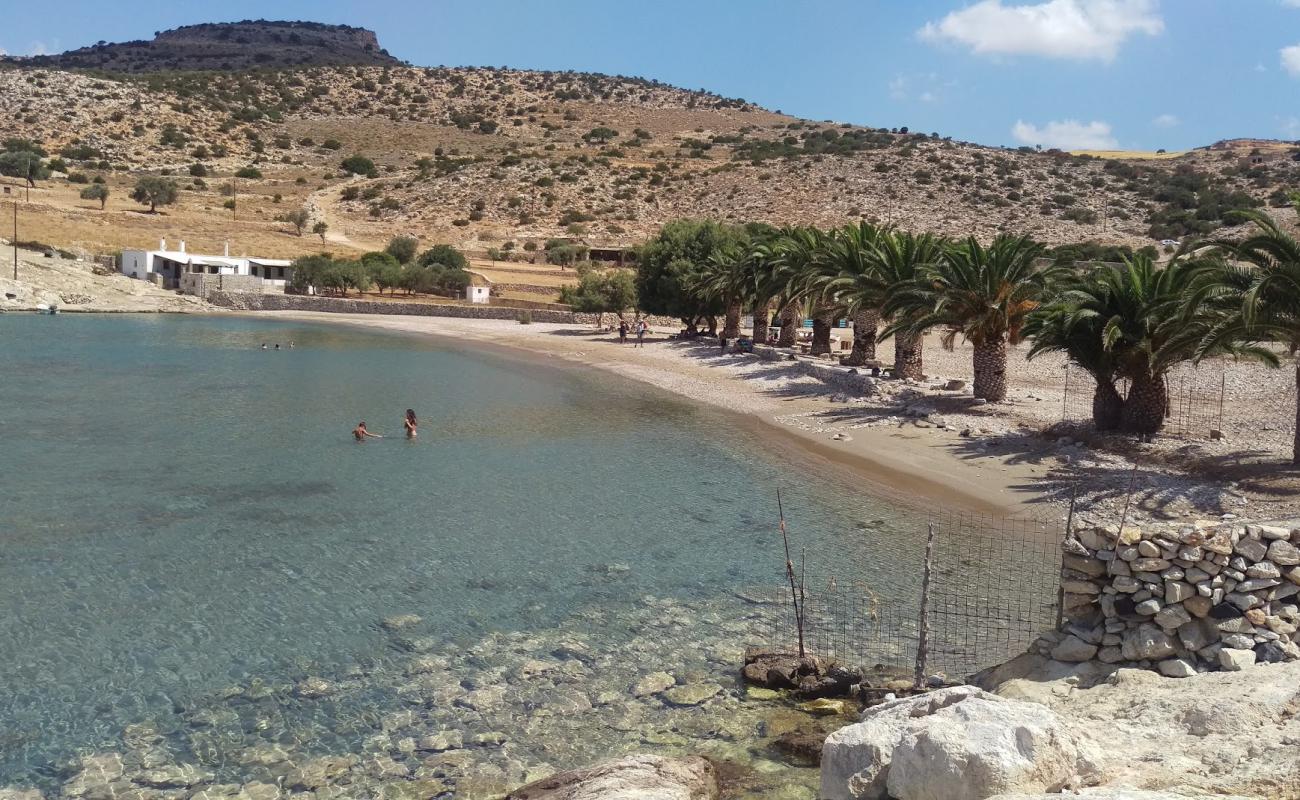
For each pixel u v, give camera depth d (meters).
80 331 74.88
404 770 11.94
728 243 69.25
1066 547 12.18
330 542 21.72
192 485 27.06
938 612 17.05
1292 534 11.05
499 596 18.25
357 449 33.06
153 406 41.12
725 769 11.67
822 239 53.91
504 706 13.68
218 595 18.14
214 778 11.76
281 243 130.50
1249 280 22.86
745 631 16.47
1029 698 11.12
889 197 144.00
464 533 22.58
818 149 190.62
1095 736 9.24
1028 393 40.31
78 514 23.67
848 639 15.93
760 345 64.19
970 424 33.88
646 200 157.75
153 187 138.38
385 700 13.88
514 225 150.00
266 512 24.27
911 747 8.03
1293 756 7.85
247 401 43.50
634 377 55.78
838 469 29.55
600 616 17.22
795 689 14.09
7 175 146.00
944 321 37.22
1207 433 29.08
